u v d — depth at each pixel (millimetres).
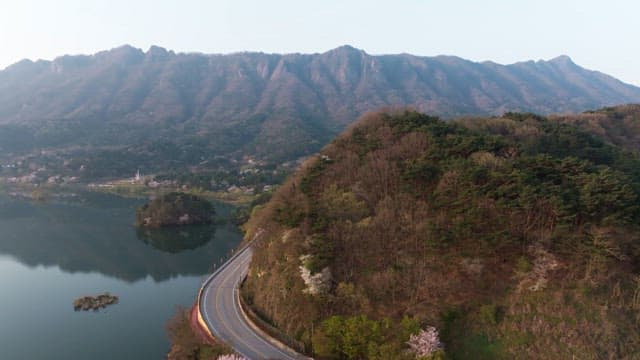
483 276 69500
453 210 76188
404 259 72750
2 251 147000
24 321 96938
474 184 76375
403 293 69188
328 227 78562
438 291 68562
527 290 66625
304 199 88188
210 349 67125
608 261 65062
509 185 73875
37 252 146750
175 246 156375
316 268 72125
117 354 83125
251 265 93875
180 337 76062
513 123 117688
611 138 133375
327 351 64000
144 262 138375
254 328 75000
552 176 77875
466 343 63219
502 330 63938
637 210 68688
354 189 86625
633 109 150125
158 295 111750
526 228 71000
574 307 63812
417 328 61938
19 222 185125
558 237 68188
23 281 121250
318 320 68562
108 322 96562
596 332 61625
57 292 113750
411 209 79688
